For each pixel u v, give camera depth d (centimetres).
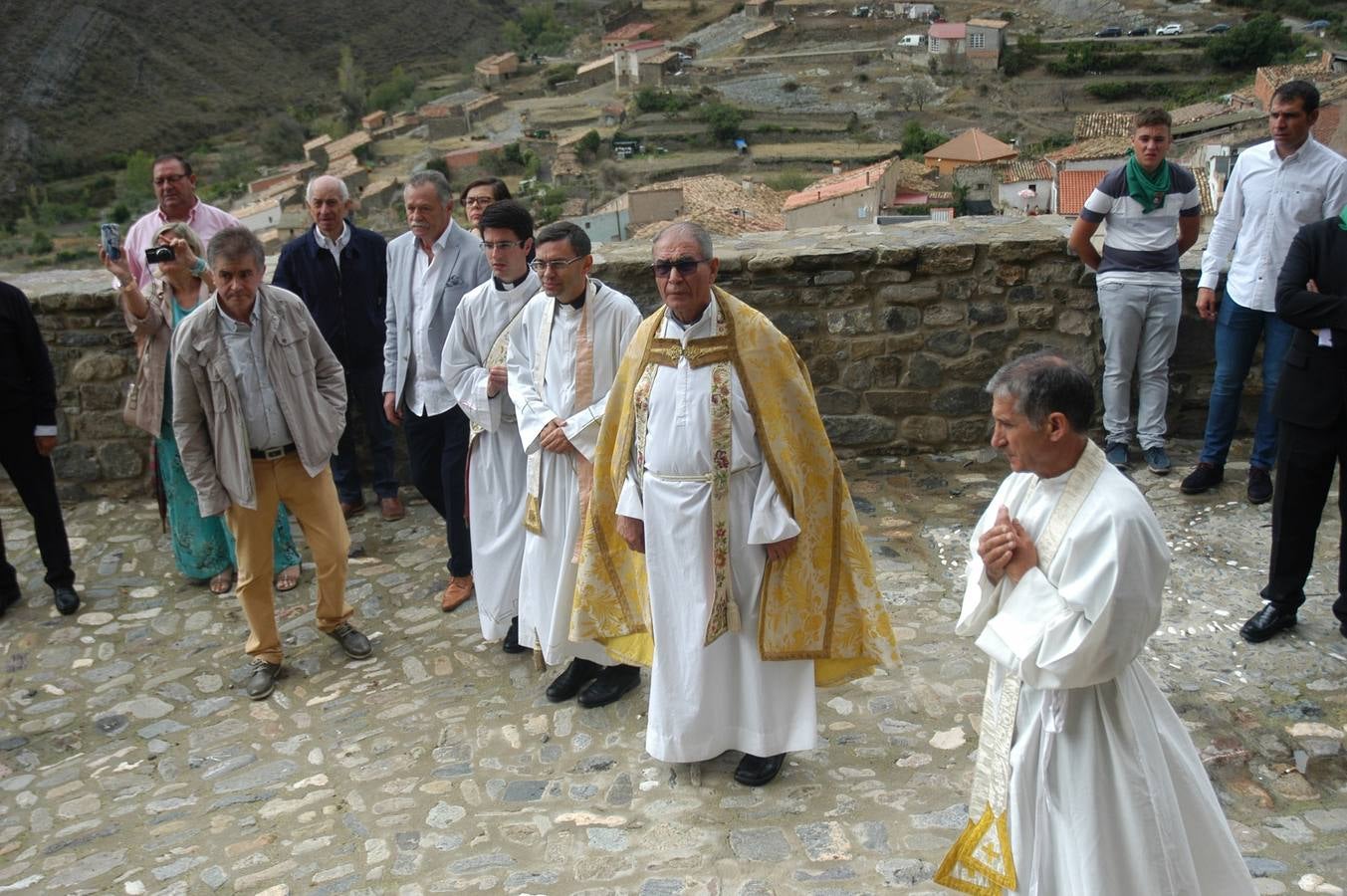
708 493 323
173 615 509
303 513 439
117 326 606
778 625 328
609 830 324
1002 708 238
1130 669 229
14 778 395
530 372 392
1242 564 448
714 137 6519
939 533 508
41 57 8212
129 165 7012
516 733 387
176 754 402
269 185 6212
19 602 528
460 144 7056
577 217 4000
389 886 308
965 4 8900
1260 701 360
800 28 8531
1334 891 276
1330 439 366
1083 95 6594
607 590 361
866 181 3331
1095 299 565
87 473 629
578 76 8569
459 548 488
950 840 304
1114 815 224
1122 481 220
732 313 322
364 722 407
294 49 10050
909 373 584
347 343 557
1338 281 352
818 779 341
